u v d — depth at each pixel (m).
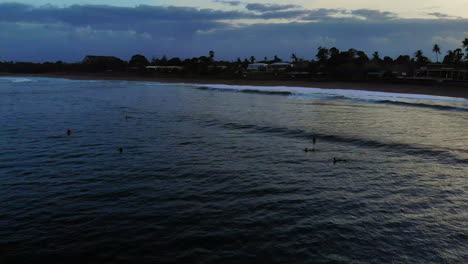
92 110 37.66
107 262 8.77
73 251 9.25
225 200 12.66
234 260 8.84
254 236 10.02
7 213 11.51
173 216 11.31
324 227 10.58
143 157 18.52
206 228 10.49
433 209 11.98
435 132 25.61
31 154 19.02
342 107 41.53
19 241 9.73
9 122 29.33
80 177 15.19
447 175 15.60
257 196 13.07
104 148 20.45
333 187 14.07
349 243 9.65
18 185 14.16
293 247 9.44
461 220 11.15
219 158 18.38
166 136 23.98
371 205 12.27
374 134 24.67
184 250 9.29
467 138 23.50
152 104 43.88
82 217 11.25
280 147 20.88
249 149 20.36
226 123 29.38
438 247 9.52
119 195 13.12
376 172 16.03
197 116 33.47
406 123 29.66
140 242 9.70
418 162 17.67
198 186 14.12
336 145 21.41
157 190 13.65
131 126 27.86
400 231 10.39
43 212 11.61
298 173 15.88
